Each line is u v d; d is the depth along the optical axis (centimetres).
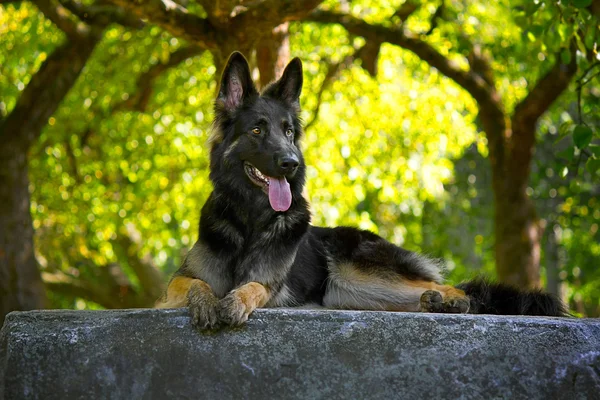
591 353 473
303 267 629
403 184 1572
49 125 1473
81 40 1197
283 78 631
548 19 870
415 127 1538
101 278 1847
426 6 1420
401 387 466
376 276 648
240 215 582
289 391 465
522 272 1299
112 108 1459
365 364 466
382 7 1396
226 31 827
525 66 1520
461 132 1555
